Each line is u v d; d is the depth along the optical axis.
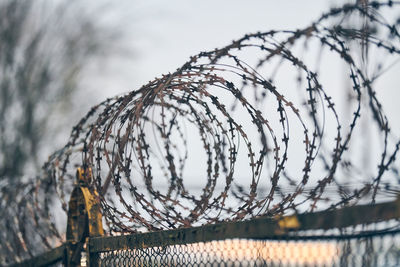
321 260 3.19
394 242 3.01
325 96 3.73
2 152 20.06
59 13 24.25
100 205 4.98
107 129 4.80
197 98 4.57
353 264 3.07
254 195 4.00
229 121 4.29
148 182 4.50
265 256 3.41
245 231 3.54
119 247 4.69
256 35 4.01
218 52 4.18
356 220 3.02
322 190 3.43
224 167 4.79
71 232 5.44
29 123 20.97
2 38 22.73
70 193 5.58
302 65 3.79
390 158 3.21
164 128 5.20
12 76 21.84
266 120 4.07
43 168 5.82
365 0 3.44
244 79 4.14
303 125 3.85
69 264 5.42
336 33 3.52
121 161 4.59
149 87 4.65
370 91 3.31
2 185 6.34
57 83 22.92
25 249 6.19
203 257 3.78
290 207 3.70
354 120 3.30
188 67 4.31
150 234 4.30
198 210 4.34
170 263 4.08
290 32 3.83
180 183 5.02
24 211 6.13
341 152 3.38
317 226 3.16
